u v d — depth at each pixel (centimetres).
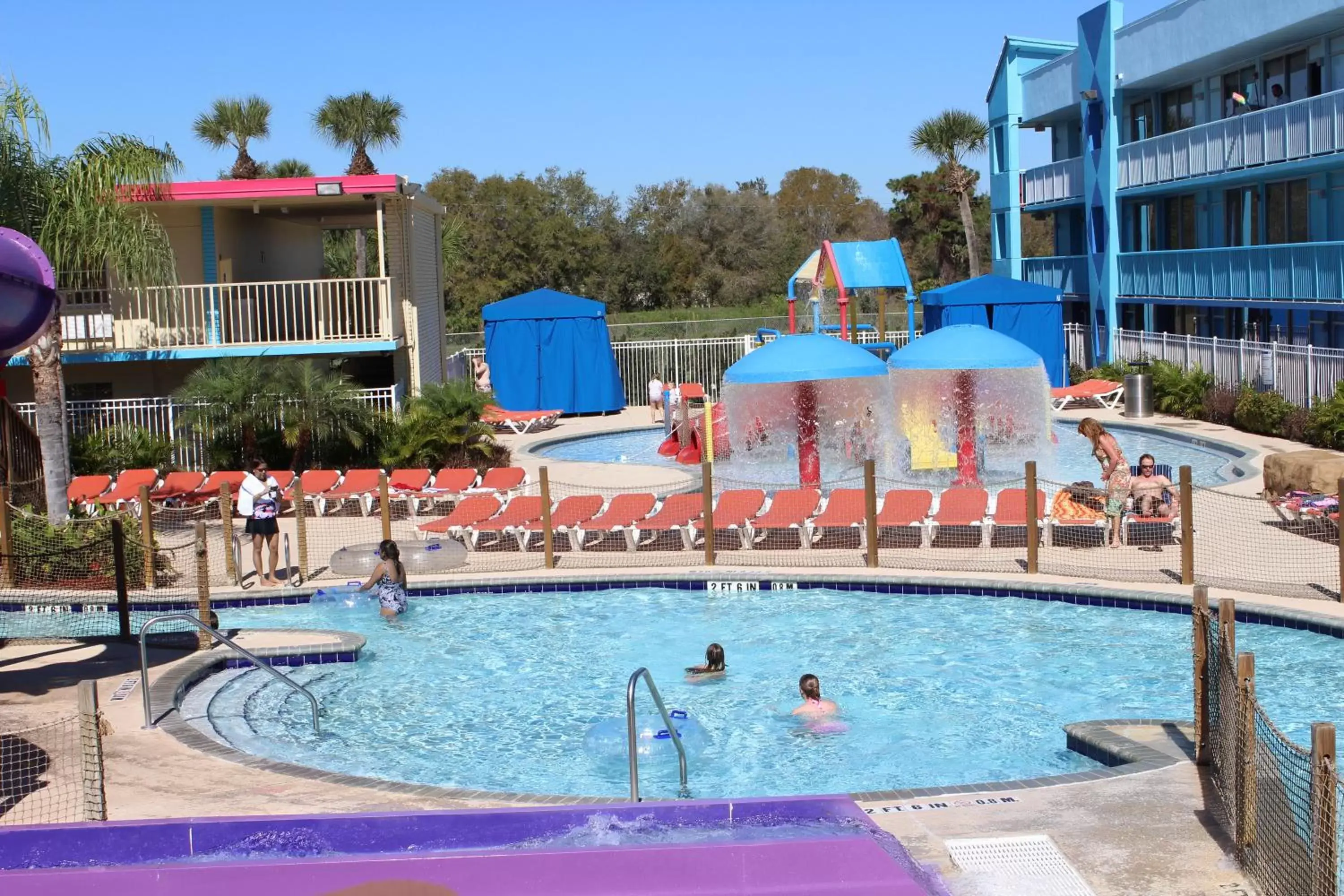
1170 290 3216
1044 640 1298
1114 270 3528
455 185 6900
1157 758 891
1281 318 2975
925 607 1432
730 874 596
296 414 2208
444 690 1224
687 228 7850
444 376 3161
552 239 6775
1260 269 2781
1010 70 4162
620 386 3400
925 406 2095
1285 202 2978
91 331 2452
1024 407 2173
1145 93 3634
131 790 881
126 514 1745
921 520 1612
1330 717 1038
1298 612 1253
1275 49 3020
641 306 7481
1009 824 768
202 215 2494
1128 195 3475
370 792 869
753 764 1016
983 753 1020
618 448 2791
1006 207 4250
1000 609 1410
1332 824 557
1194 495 1864
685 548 1697
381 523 1941
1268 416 2502
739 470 2231
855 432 2180
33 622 1459
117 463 2247
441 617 1471
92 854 645
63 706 1101
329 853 645
